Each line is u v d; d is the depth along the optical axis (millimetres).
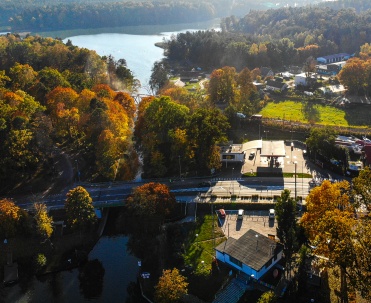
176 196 154000
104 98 193125
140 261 129750
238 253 118438
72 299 120000
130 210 138500
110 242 140625
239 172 168750
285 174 165625
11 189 159000
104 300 119250
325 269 114438
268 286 112625
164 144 174000
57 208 148500
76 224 135625
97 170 170500
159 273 122688
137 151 191250
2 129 159500
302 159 177750
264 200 149625
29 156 161500
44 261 129375
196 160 170500
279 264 119000
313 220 114562
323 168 169125
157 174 165875
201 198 152500
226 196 153000
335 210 105312
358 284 91938
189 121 168875
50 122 178375
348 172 163000
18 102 180125
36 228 135000
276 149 173125
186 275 119750
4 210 133125
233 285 114938
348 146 180625
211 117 168500
